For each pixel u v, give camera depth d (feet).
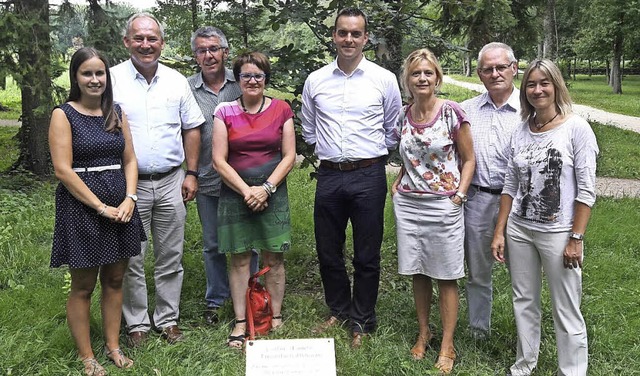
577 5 105.91
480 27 20.38
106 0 33.24
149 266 17.69
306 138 13.48
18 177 31.32
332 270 13.46
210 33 13.41
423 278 12.41
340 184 12.66
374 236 12.79
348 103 12.44
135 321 12.98
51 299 14.90
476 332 13.07
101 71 10.69
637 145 47.16
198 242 20.51
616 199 28.58
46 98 29.96
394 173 33.58
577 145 10.12
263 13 16.11
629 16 105.60
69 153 10.57
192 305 14.85
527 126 10.83
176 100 12.69
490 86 11.70
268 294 13.35
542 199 10.40
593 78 158.20
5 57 28.40
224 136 12.49
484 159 11.96
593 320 14.19
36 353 11.89
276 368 10.94
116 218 10.84
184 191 13.37
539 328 11.48
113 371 11.50
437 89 11.74
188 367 11.55
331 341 11.16
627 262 18.92
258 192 12.23
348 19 12.07
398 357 11.98
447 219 11.68
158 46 12.19
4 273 16.81
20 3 29.09
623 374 11.91
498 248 11.44
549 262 10.55
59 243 10.86
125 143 11.50
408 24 16.48
